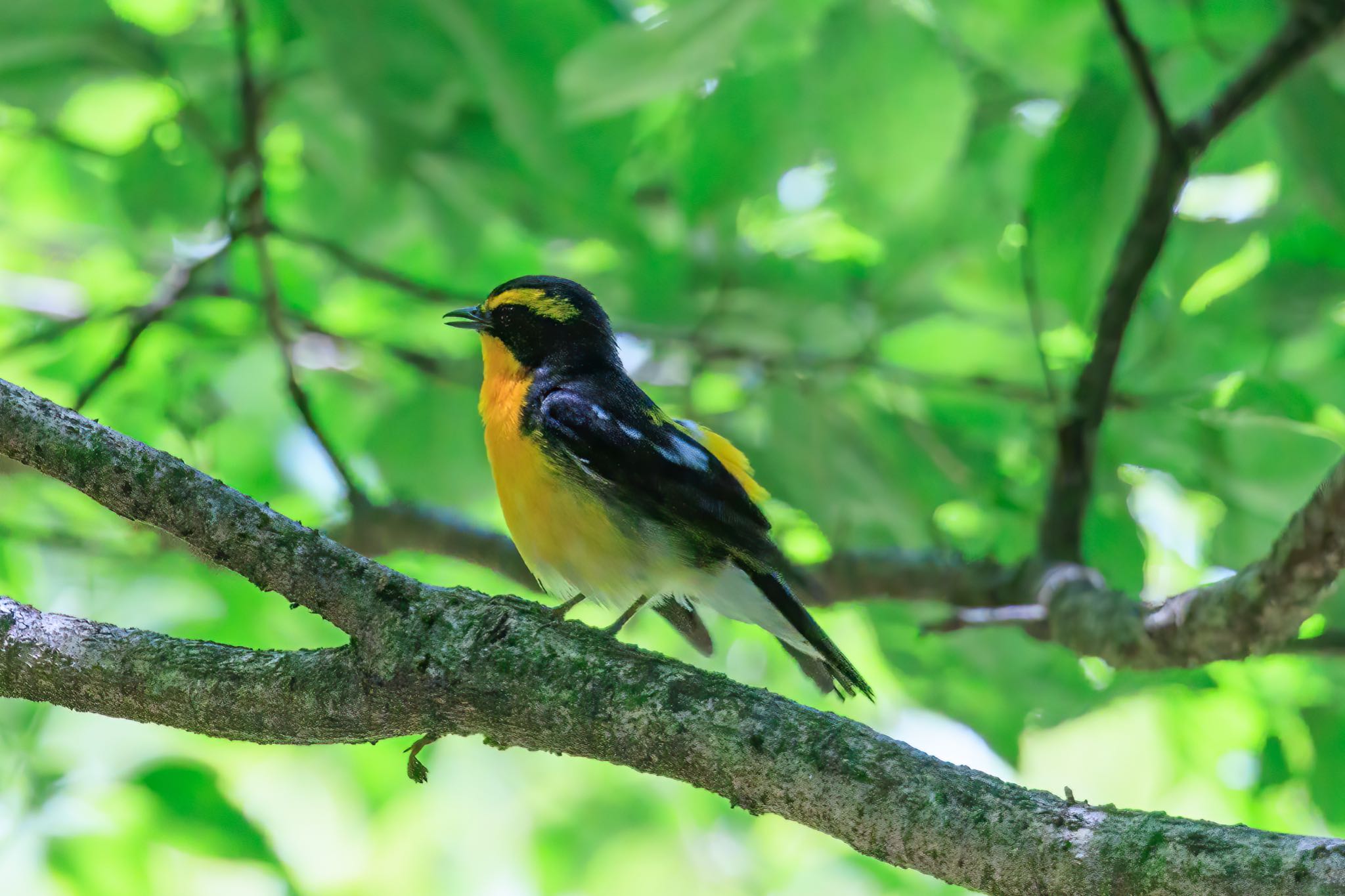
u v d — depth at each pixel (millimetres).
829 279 12367
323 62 10594
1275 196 12133
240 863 10070
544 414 9266
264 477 14414
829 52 9977
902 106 10055
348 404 14383
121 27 11117
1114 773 14102
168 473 6254
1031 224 10508
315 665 6223
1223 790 13391
